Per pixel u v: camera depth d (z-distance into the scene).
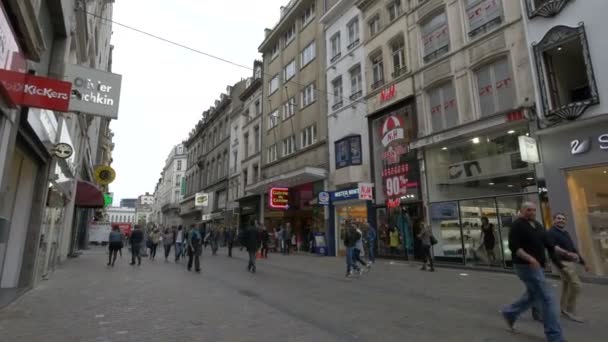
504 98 12.38
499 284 9.11
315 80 23.09
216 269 12.76
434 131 14.77
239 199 30.72
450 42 14.35
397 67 17.17
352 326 5.32
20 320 5.33
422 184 14.78
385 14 18.02
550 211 10.41
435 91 14.96
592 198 9.73
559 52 11.02
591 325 5.38
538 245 4.61
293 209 23.64
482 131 12.43
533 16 11.23
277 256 19.36
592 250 9.62
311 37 24.12
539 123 10.88
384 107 17.11
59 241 12.97
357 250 10.98
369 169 17.89
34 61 5.82
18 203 7.82
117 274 10.88
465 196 13.24
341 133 20.06
